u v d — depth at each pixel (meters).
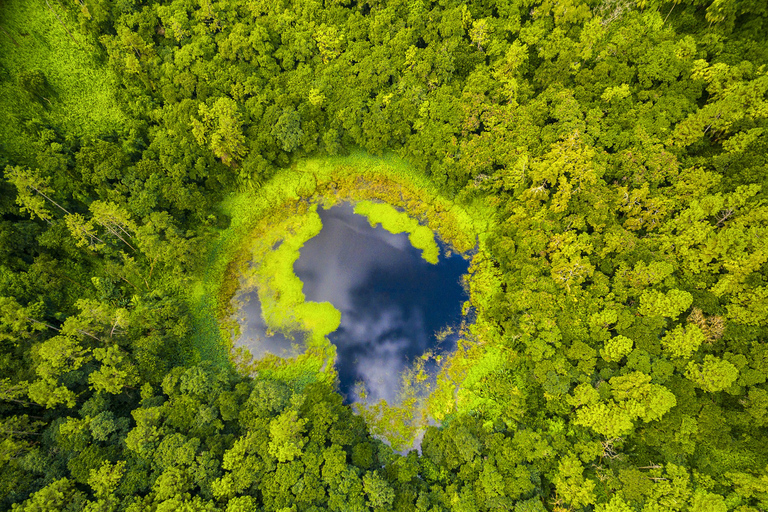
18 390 45.62
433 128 68.81
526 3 67.75
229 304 65.81
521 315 56.06
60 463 43.78
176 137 68.44
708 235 50.72
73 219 56.47
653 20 63.06
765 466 43.81
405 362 61.34
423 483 48.28
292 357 61.88
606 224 56.75
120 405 51.59
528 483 43.72
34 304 52.41
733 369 44.16
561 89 64.44
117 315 53.38
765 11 54.41
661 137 57.84
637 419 46.88
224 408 49.56
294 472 45.50
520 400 52.59
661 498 42.03
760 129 51.28
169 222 62.75
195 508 41.41
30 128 62.28
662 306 49.03
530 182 62.94
